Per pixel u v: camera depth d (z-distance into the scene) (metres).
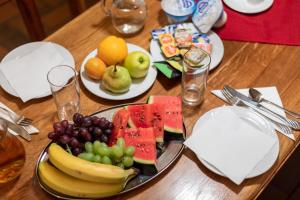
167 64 1.13
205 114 1.01
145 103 1.02
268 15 1.30
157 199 0.87
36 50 1.17
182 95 1.07
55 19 2.30
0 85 1.10
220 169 0.91
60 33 1.25
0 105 1.05
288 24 1.26
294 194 1.54
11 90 1.08
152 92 1.09
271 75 1.13
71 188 0.83
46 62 1.14
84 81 1.10
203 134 0.96
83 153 0.86
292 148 0.97
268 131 0.98
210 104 1.06
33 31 1.91
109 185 0.83
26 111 1.05
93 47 1.21
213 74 1.14
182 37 1.18
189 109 1.05
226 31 1.25
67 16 2.32
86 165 0.81
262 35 1.23
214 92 1.08
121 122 0.94
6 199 0.88
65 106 1.04
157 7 1.34
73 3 1.92
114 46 1.08
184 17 1.26
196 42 1.18
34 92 1.07
